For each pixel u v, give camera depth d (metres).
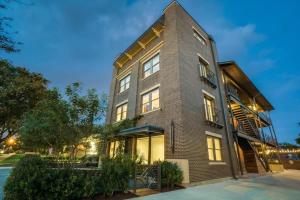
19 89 16.94
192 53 13.23
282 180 10.68
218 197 6.00
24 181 4.45
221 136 12.54
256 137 17.27
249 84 19.72
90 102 6.77
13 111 17.64
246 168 15.64
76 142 6.53
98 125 6.98
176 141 9.62
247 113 18.47
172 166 8.07
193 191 7.02
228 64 16.30
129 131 10.99
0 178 9.36
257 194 6.55
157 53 14.11
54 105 6.23
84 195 5.24
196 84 12.31
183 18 14.08
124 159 6.89
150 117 12.20
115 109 17.67
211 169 10.27
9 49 4.84
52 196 4.69
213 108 13.21
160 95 12.07
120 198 5.69
